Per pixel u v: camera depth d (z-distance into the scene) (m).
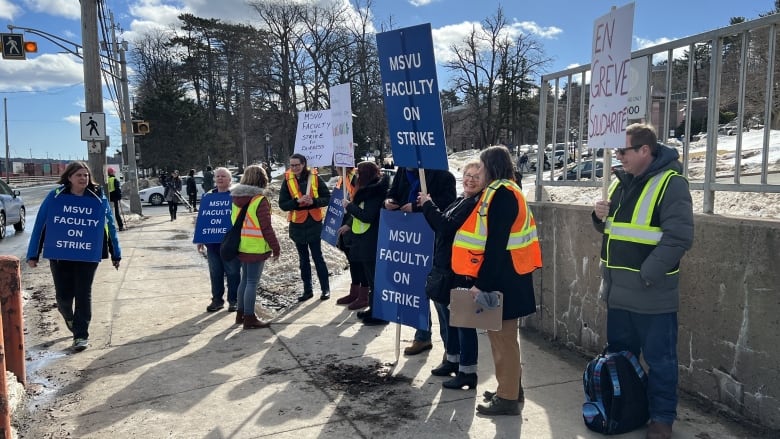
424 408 3.72
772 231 3.08
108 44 21.44
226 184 6.42
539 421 3.50
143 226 16.75
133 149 21.45
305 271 6.81
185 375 4.40
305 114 7.25
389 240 4.55
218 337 5.39
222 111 61.72
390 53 4.23
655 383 3.19
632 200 3.17
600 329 4.46
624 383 3.23
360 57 44.47
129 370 4.54
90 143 15.02
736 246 3.30
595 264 4.49
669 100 4.04
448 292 3.79
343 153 5.98
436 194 4.61
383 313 4.60
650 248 3.08
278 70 46.22
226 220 6.26
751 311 3.22
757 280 3.18
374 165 5.55
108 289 7.53
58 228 5.03
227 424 3.55
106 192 15.17
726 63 4.74
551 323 5.09
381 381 4.20
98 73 15.09
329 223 6.75
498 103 47.12
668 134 4.07
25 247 13.36
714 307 3.46
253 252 5.55
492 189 3.37
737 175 3.51
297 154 6.62
